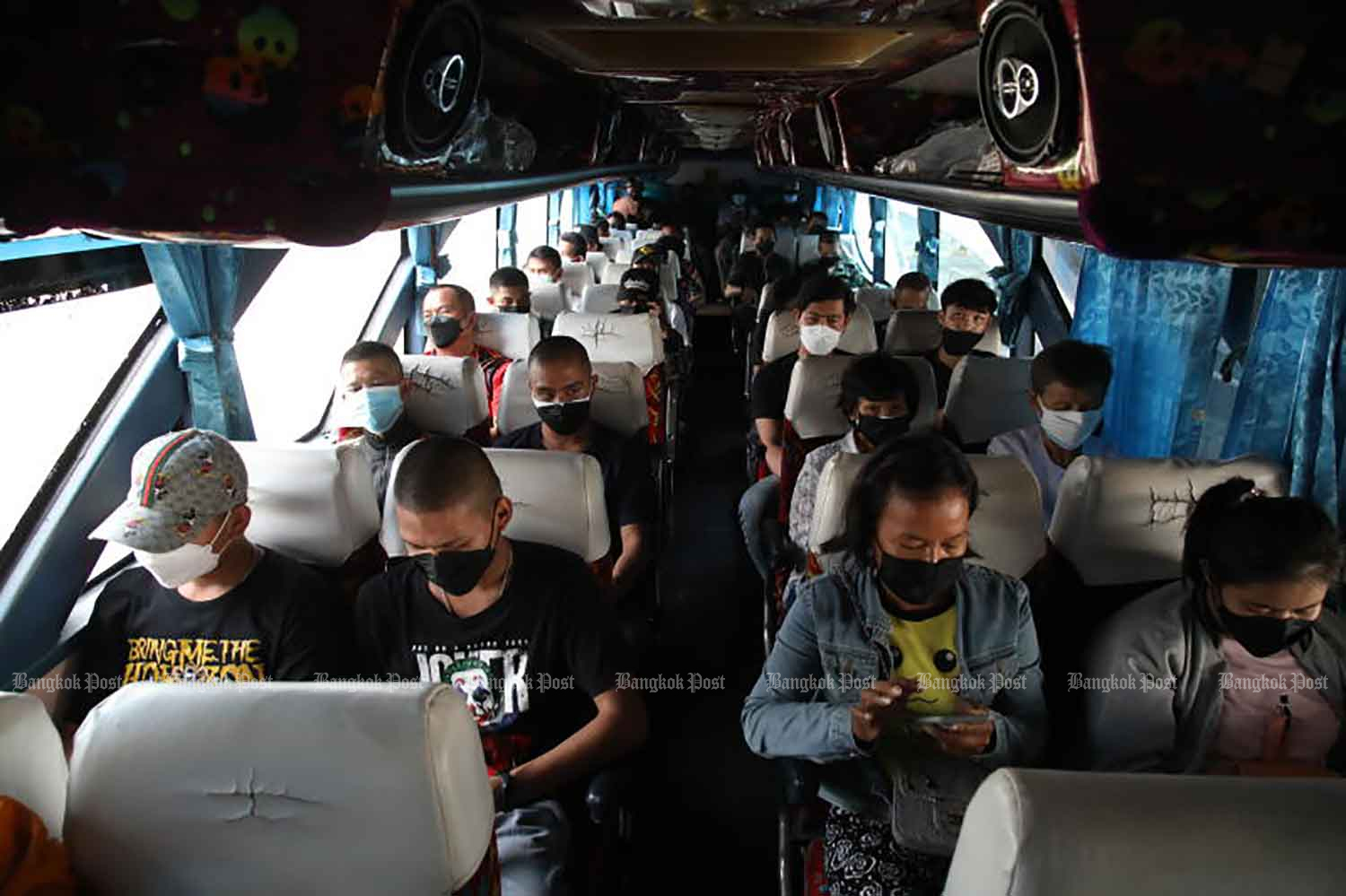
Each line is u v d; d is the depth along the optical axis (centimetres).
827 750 176
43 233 101
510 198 193
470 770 123
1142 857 98
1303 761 180
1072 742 192
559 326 480
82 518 257
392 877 119
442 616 207
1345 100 94
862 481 181
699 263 1247
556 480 248
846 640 187
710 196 1420
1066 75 103
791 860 197
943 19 168
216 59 98
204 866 121
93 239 247
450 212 143
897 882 175
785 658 194
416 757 116
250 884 121
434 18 118
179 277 284
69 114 97
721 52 224
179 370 301
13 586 236
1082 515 219
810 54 224
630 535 315
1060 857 98
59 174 98
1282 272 236
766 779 311
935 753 180
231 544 209
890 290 693
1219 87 95
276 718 119
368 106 103
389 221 114
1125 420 345
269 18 98
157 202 100
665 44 213
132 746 120
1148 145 97
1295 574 161
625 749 202
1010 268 556
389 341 548
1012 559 227
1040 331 541
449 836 119
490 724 206
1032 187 125
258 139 101
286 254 395
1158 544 219
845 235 1212
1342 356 218
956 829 169
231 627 209
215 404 305
